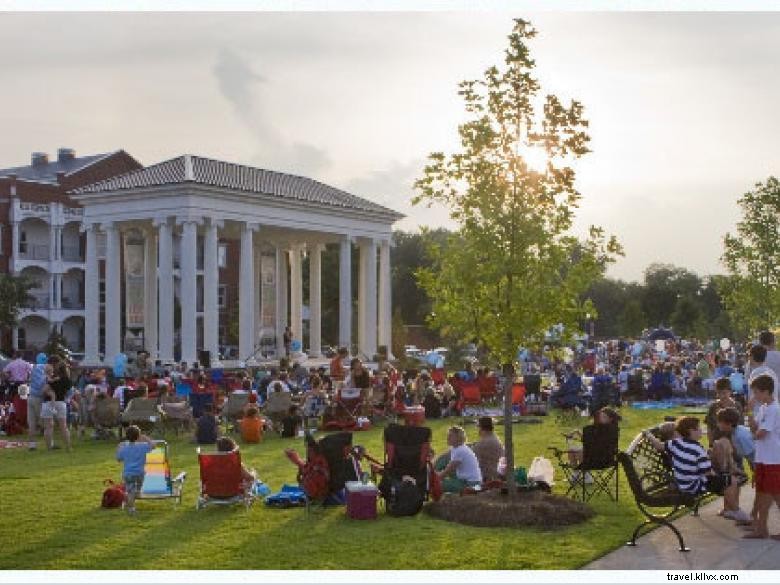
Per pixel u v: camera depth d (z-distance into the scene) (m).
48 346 58.22
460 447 14.73
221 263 72.56
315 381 27.83
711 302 133.50
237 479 13.88
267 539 11.82
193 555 11.00
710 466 12.32
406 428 14.00
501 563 10.34
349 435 14.15
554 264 13.95
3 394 30.44
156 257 48.62
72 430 26.73
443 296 14.27
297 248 55.25
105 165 70.88
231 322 69.31
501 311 13.86
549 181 14.01
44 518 13.47
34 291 65.94
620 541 11.43
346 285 50.84
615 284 132.38
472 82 14.15
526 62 13.96
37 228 67.00
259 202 44.97
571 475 15.42
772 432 11.46
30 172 75.38
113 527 12.76
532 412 30.39
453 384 30.39
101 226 44.69
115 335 45.28
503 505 12.88
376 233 53.16
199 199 42.22
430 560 10.52
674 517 12.96
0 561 10.80
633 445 14.08
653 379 34.84
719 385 15.42
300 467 14.13
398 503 13.26
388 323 54.16
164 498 14.15
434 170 14.28
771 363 14.59
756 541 11.38
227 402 26.30
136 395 24.64
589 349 57.28
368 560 10.58
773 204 41.94
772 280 42.12
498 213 13.79
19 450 22.20
